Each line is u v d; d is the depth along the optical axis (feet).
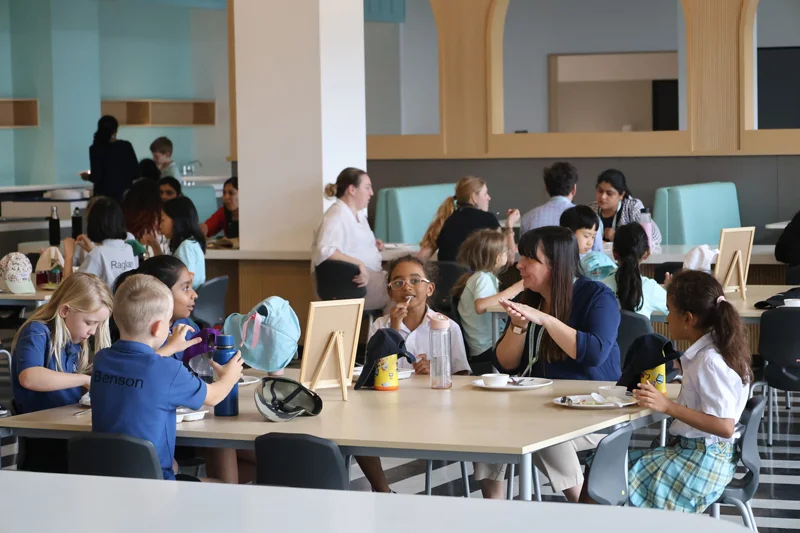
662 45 48.67
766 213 33.99
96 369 11.04
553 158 35.55
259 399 11.37
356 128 25.84
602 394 12.43
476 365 19.19
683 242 31.99
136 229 23.82
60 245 27.78
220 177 48.67
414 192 34.94
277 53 25.05
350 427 11.00
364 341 25.95
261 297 25.85
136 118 50.83
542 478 17.56
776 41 46.21
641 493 11.79
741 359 11.52
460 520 5.39
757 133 33.68
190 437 11.12
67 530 5.41
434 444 10.23
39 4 44.73
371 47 50.80
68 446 10.63
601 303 13.25
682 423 11.92
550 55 50.29
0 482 6.35
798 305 17.84
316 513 5.57
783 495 16.61
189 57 52.80
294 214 25.29
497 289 19.11
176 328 11.96
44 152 45.44
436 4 36.37
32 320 12.99
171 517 5.58
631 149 34.78
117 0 42.63
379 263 24.52
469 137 36.42
